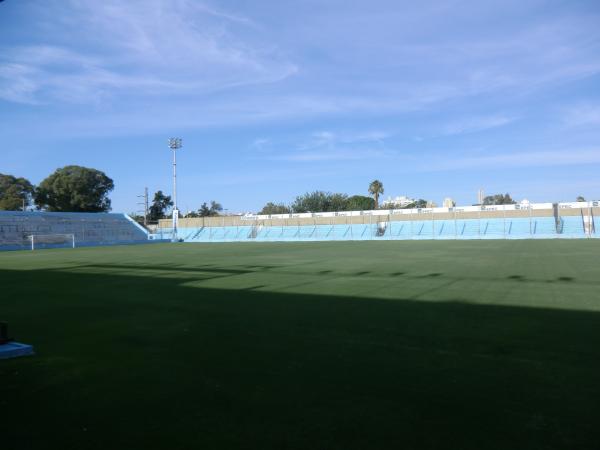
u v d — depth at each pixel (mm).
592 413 4113
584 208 48531
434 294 10867
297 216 60562
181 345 6664
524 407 4258
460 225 52562
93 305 10211
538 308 8969
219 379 5152
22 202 73688
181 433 3852
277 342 6734
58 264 22594
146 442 3707
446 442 3617
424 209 54500
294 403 4434
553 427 3848
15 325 8180
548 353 5965
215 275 16078
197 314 8969
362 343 6598
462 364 5551
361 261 20656
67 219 54406
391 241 44000
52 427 4008
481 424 3924
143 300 10805
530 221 48156
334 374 5250
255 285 13172
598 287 11594
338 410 4254
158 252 32562
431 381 4977
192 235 63750
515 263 18125
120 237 58625
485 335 6914
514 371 5270
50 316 8984
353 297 10672
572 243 33500
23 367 5703
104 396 4703
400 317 8328
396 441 3645
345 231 56875
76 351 6418
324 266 18625
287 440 3689
